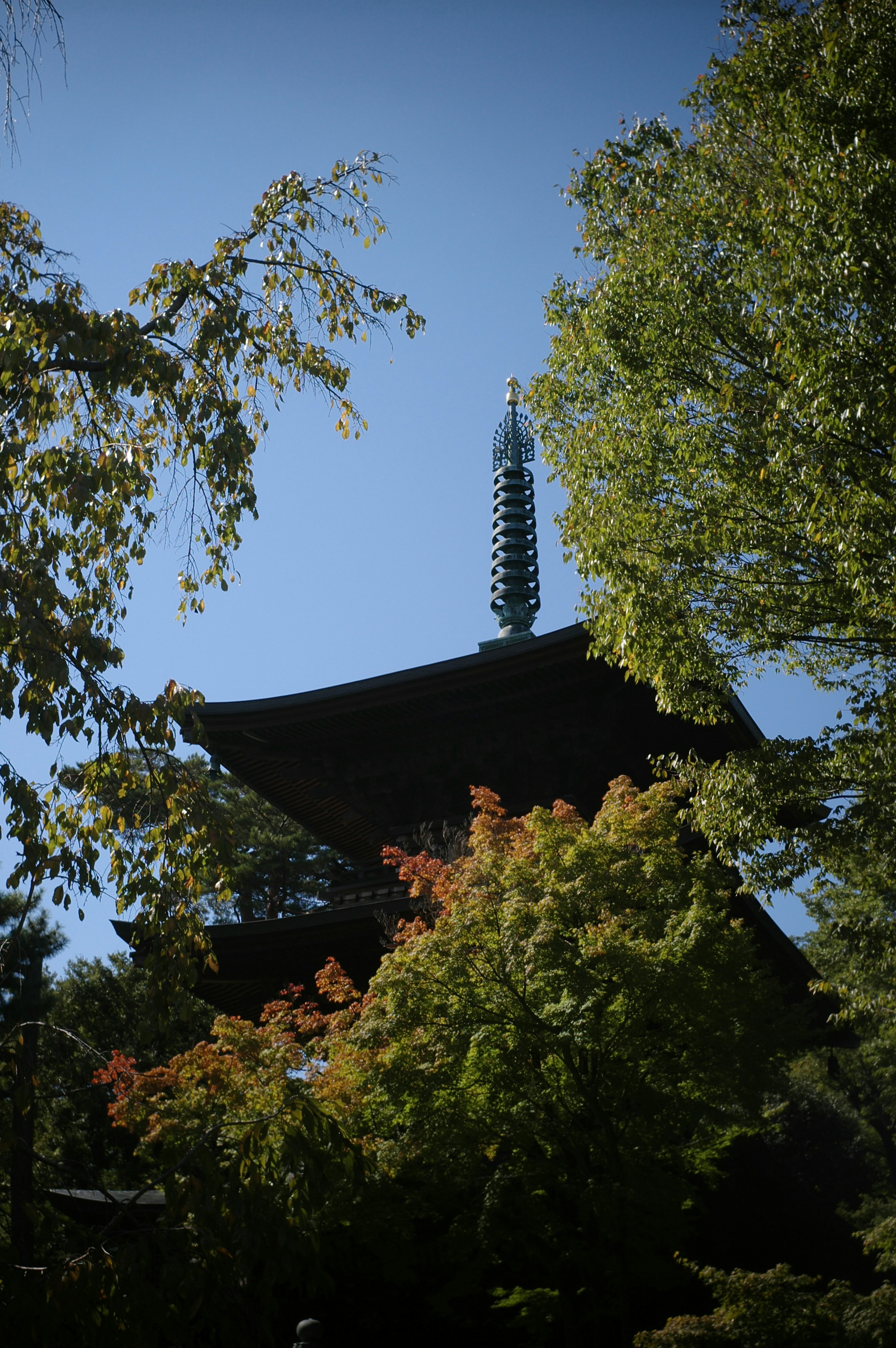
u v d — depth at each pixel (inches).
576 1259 551.5
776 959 1007.6
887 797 485.7
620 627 568.1
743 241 519.2
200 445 350.6
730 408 521.3
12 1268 237.1
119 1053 593.0
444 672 1061.8
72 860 290.7
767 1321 423.8
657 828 612.7
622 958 537.6
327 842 1455.5
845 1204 933.8
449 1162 564.1
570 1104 562.3
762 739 1109.7
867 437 464.8
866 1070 1279.5
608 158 577.6
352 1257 604.7
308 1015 665.0
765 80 511.5
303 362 371.2
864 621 522.0
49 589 295.1
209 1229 248.8
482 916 572.4
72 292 311.7
